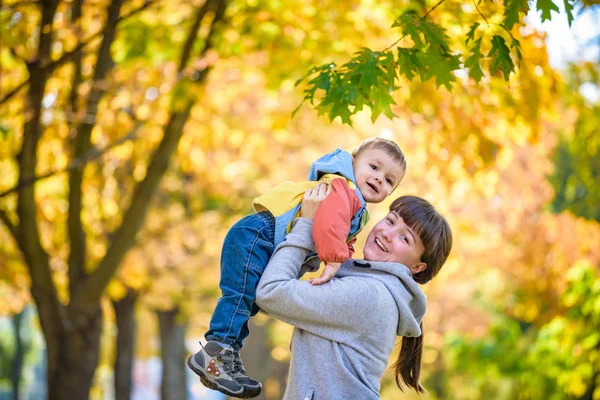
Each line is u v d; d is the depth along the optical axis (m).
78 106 10.99
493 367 18.58
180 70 10.97
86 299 11.92
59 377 11.88
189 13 12.02
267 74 11.65
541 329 16.02
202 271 19.16
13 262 14.36
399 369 4.54
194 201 19.44
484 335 18.89
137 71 11.33
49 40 9.79
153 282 18.19
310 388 4.04
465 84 9.16
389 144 4.51
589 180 13.05
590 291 13.98
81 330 11.95
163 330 23.17
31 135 10.70
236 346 4.14
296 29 10.68
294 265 4.07
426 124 10.32
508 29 5.31
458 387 24.31
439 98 9.69
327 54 10.95
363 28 10.56
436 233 4.29
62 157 12.62
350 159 4.43
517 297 17.30
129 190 14.84
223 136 14.52
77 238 12.06
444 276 16.61
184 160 14.22
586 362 14.07
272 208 4.25
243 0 10.81
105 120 11.69
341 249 4.02
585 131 11.80
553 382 16.09
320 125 15.52
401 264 4.21
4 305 18.80
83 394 11.94
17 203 11.27
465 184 13.01
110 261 11.77
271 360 26.25
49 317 11.81
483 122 10.14
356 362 4.04
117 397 18.91
